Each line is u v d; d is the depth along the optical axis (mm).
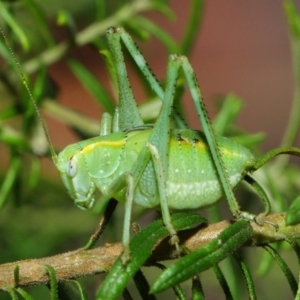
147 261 166
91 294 213
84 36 197
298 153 168
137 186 183
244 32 433
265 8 435
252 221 167
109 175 183
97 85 194
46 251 218
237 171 180
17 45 205
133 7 198
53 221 219
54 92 201
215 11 436
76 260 167
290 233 166
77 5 227
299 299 160
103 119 187
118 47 186
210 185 182
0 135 192
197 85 180
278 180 200
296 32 194
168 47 197
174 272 157
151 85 187
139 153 182
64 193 220
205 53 430
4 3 193
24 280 166
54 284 162
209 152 181
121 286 159
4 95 208
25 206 218
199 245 168
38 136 196
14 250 217
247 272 162
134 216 194
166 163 181
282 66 423
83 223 219
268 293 224
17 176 198
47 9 226
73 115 201
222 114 195
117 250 167
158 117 181
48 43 196
